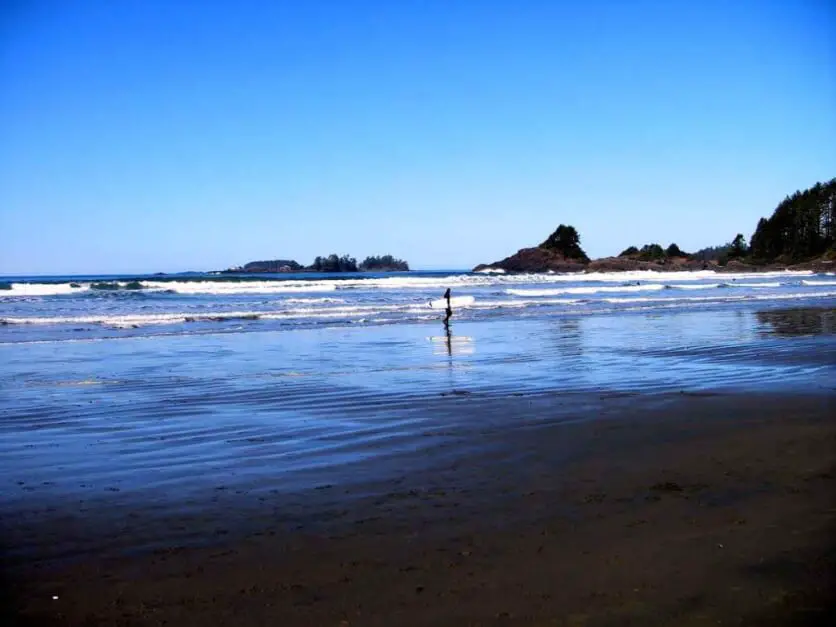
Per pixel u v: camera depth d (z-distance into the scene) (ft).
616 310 92.12
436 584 13.43
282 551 15.07
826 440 24.29
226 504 18.19
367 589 13.25
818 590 12.98
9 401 32.78
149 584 13.56
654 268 460.14
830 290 151.02
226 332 66.33
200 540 15.74
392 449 23.71
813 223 430.61
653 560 14.37
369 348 53.36
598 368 42.04
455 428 26.66
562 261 515.91
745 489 18.88
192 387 36.50
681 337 58.80
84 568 14.30
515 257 533.14
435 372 41.11
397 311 91.76
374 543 15.44
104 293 131.85
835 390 33.86
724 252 500.74
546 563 14.30
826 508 17.30
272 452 23.49
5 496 18.94
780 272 355.97
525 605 12.57
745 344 53.16
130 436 25.93
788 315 82.38
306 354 50.03
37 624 12.08
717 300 112.47
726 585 13.24
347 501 18.31
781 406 30.14
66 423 28.17
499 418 28.35
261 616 12.29
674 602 12.61
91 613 12.45
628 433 25.57
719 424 26.86
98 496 18.93
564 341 56.75
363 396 33.60
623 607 12.45
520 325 71.77
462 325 72.38
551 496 18.54
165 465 22.04
